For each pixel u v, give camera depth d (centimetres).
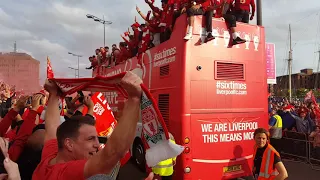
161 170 516
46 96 362
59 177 163
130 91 159
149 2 772
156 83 704
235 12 716
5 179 181
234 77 636
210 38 595
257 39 675
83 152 186
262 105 671
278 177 386
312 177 782
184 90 588
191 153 584
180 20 613
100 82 205
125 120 156
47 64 250
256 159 433
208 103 605
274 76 1188
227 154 615
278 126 994
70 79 227
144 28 818
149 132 167
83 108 425
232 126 627
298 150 976
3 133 329
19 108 340
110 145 155
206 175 592
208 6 607
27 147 321
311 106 1114
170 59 638
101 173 154
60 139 189
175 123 605
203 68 605
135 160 843
